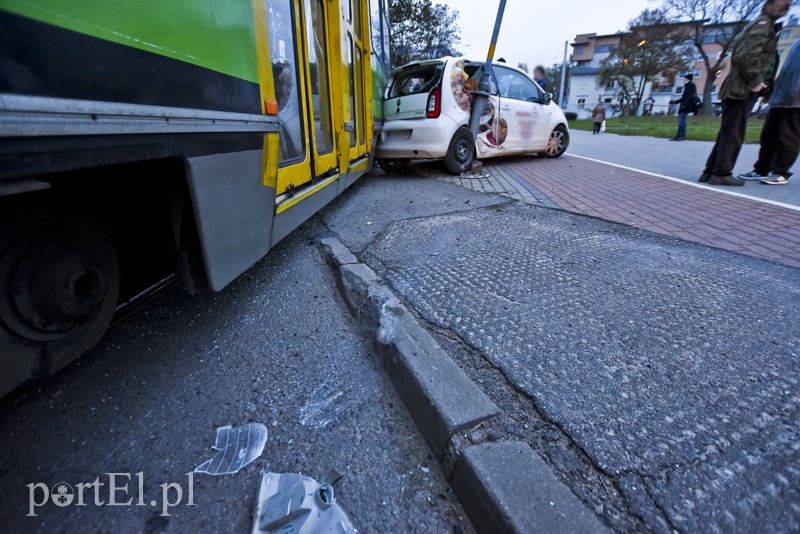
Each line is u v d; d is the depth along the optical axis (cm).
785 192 457
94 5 104
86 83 103
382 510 127
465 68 638
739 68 448
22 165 89
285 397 175
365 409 169
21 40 86
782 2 409
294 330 224
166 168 163
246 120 196
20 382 128
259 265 304
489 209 427
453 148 615
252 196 214
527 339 194
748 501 116
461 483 129
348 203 483
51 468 140
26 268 125
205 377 186
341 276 274
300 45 299
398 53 2378
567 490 118
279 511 121
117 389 177
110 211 168
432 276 269
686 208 398
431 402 150
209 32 160
